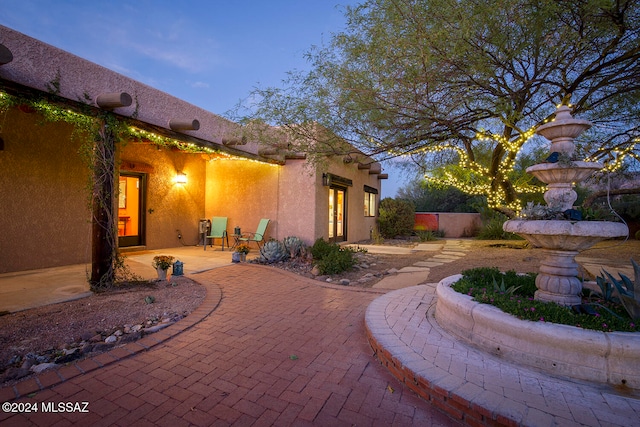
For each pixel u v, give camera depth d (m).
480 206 16.42
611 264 6.77
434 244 12.05
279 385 2.49
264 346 3.18
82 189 6.94
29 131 6.07
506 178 7.95
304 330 3.59
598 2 3.10
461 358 2.59
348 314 4.11
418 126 4.02
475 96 3.90
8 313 3.75
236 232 9.27
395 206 14.83
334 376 2.63
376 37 3.62
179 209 9.69
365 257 8.36
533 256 8.30
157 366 2.77
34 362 2.74
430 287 4.92
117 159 5.48
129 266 6.44
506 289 3.51
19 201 5.96
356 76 3.93
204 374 2.65
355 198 12.21
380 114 4.06
